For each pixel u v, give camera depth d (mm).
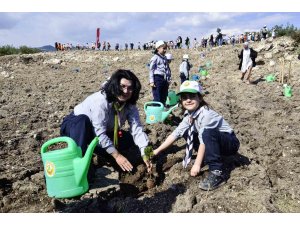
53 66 18672
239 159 4543
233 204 3428
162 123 6160
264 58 16469
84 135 3828
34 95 9922
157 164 4527
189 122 4070
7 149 5172
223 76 14102
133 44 30688
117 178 4168
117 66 19391
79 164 3391
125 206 3574
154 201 3686
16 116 7113
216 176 3805
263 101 8930
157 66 7090
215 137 3826
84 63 20547
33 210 3449
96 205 3492
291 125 6445
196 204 3527
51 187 3475
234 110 8078
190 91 3832
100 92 3967
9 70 16734
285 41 17562
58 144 5391
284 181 4023
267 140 5500
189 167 4293
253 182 3887
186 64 10883
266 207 3338
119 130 4207
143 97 10031
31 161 4742
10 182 4117
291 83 11570
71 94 10203
